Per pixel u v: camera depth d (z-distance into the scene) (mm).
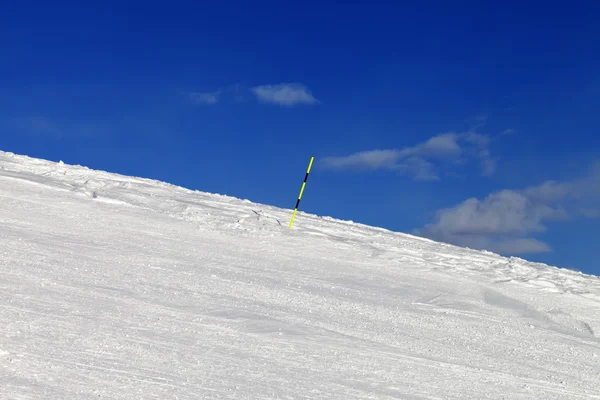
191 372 8234
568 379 10531
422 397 8508
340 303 13695
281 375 8625
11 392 6730
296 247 18500
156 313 10781
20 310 9719
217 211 21141
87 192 20656
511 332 13523
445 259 20203
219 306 11805
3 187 19641
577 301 17359
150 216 19359
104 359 8234
